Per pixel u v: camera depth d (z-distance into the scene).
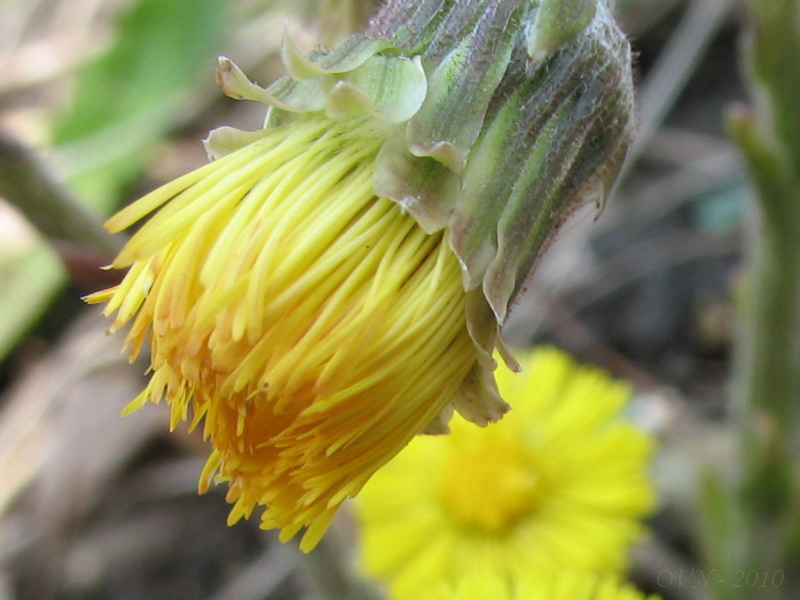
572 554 0.07
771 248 0.06
